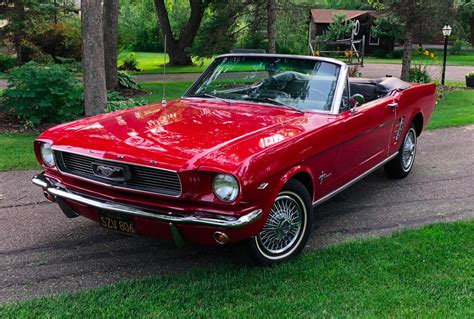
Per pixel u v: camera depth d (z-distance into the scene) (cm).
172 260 431
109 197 383
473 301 355
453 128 1035
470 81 1862
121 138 398
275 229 405
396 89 626
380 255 430
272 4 1717
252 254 395
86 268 416
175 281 387
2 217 527
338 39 3662
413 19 1662
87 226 505
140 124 431
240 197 345
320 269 404
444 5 1659
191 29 3178
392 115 581
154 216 361
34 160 745
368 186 647
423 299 357
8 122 1061
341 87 484
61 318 333
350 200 592
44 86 1006
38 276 400
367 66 3139
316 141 424
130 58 2866
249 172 347
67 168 414
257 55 539
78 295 364
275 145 379
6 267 414
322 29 4500
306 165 419
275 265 411
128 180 374
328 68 501
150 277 392
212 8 2739
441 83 1933
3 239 472
